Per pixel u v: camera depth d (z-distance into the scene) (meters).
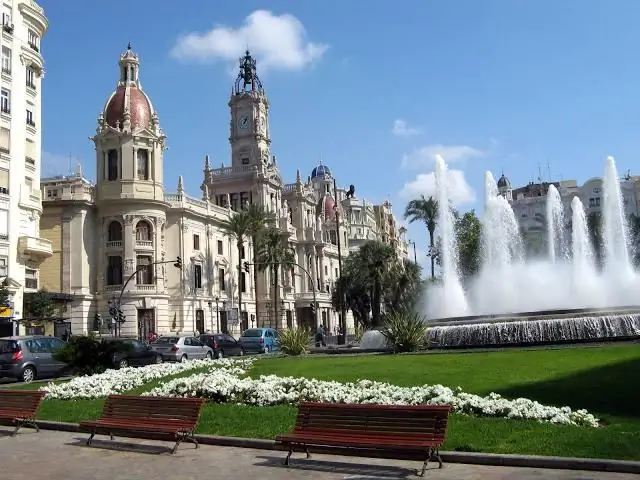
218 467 11.66
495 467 10.81
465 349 30.97
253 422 14.95
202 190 97.56
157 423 13.55
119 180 68.12
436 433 10.62
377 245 80.94
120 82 72.38
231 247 86.06
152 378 24.20
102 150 68.94
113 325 65.25
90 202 67.88
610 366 19.56
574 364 20.61
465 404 14.62
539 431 12.34
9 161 53.78
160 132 71.62
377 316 79.88
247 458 12.35
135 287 67.06
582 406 14.57
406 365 23.11
